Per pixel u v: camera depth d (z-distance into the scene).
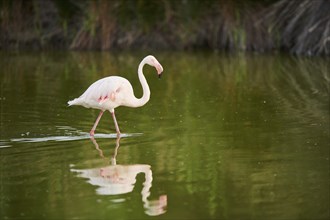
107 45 27.19
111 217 8.27
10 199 8.91
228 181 9.64
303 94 16.69
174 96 16.61
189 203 8.77
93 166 10.36
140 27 26.98
